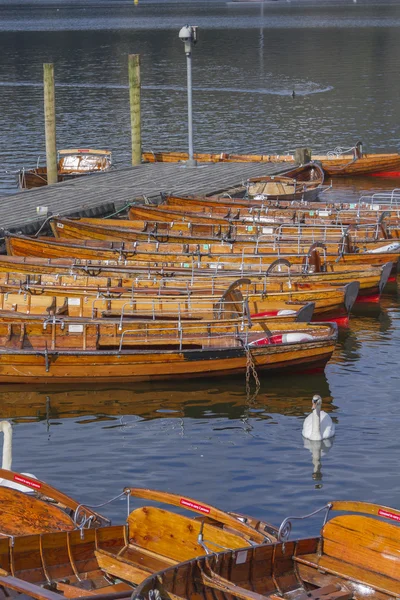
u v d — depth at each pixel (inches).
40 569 849.5
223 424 1318.9
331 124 4185.5
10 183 3083.2
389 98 4837.6
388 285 2041.1
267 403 1397.6
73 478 1139.3
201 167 3006.9
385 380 1481.3
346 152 3553.2
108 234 2129.7
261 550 828.0
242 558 818.2
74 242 2033.7
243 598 762.8
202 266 1902.1
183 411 1366.9
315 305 1690.5
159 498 917.8
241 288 1736.0
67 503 925.8
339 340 1685.5
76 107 4702.3
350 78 5595.5
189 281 1764.3
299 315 1555.1
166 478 1141.1
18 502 925.8
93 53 7367.1
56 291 1689.2
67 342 1477.6
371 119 4279.0
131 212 2314.2
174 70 6136.8
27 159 3481.8
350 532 863.7
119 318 1569.9
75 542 867.4
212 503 1075.9
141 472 1159.0
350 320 1812.3
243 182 2677.2
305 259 1914.4
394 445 1240.2
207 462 1189.7
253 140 3853.3
